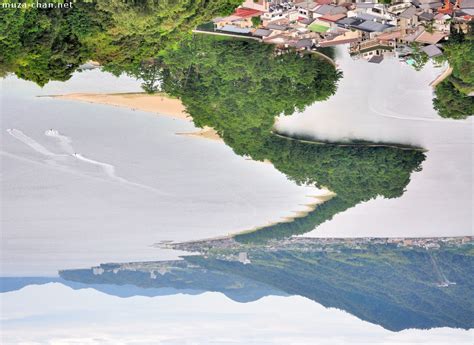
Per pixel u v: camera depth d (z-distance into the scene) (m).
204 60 100.81
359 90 107.50
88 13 90.62
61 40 92.00
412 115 108.38
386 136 110.00
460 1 86.00
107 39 92.94
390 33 91.88
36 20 88.31
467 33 89.44
